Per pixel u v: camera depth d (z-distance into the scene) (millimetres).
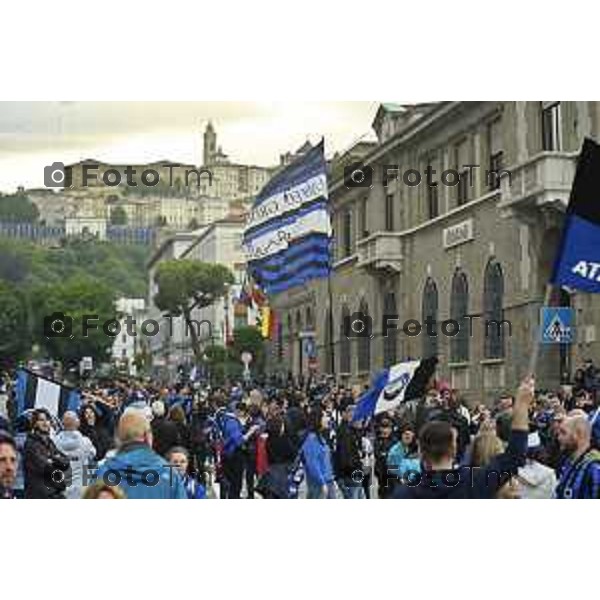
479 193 32375
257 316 29422
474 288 32281
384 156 35438
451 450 7227
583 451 8391
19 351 22297
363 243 36844
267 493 13867
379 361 33000
